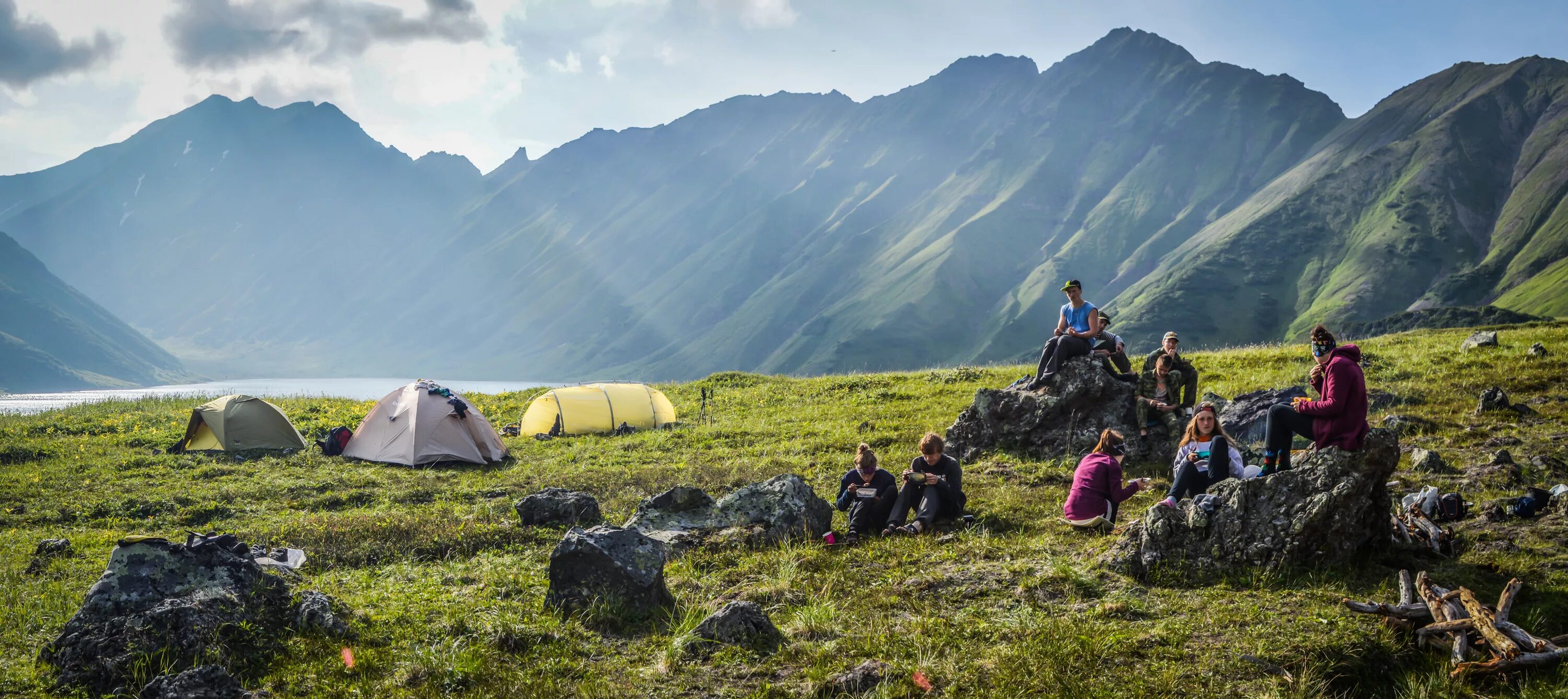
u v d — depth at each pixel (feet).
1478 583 27.71
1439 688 22.36
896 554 34.65
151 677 23.62
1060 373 54.80
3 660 25.71
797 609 28.50
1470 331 93.86
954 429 57.57
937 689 21.91
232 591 26.71
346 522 44.32
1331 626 24.43
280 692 23.25
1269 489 29.86
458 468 66.80
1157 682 21.62
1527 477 41.45
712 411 88.43
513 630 26.53
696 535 37.50
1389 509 30.35
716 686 23.03
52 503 54.95
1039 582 29.14
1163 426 51.70
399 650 25.72
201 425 73.10
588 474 59.41
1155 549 30.14
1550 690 21.52
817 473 55.47
